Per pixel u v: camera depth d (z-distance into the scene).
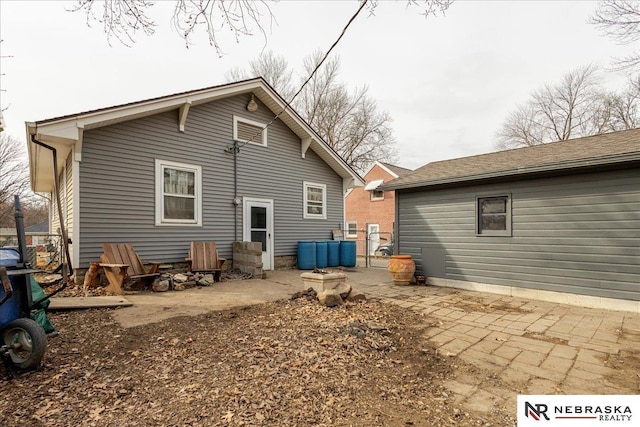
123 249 6.61
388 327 4.29
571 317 4.96
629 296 5.30
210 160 8.55
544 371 3.09
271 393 2.53
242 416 2.23
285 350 3.37
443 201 7.75
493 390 2.72
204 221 8.35
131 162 7.12
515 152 8.72
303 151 10.89
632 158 4.92
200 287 6.92
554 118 23.55
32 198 23.19
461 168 8.00
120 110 6.62
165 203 7.65
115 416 2.22
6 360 2.84
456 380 2.90
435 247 7.85
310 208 11.27
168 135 7.74
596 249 5.65
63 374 2.83
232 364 3.04
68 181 7.68
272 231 10.00
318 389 2.63
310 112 23.31
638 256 5.25
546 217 6.21
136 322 4.33
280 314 4.72
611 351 3.58
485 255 7.01
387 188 8.50
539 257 6.27
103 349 3.40
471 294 6.72
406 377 2.95
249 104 9.37
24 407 2.33
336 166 11.84
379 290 7.15
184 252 7.89
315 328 4.07
